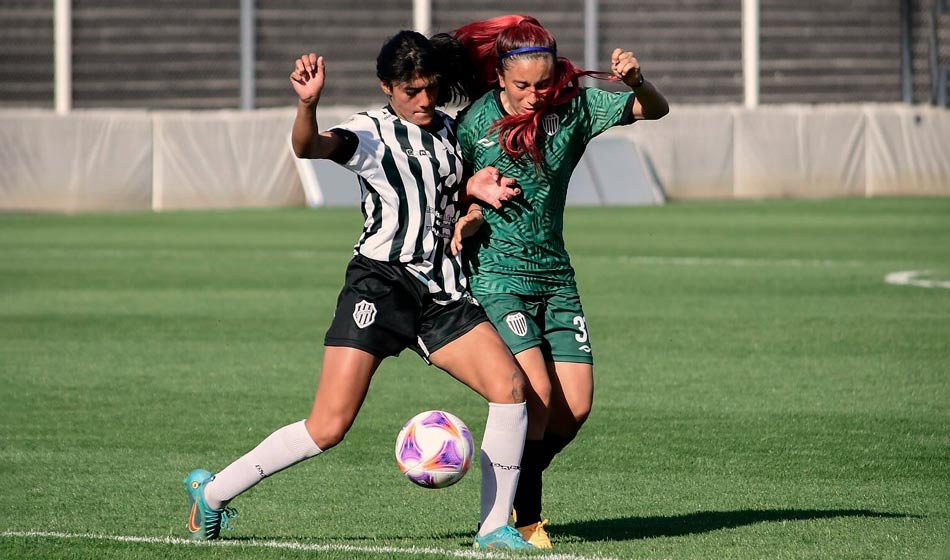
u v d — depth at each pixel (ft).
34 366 110.73
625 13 351.87
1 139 279.49
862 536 61.11
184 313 143.13
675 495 70.23
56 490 70.95
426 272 56.13
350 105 343.26
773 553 58.03
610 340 124.36
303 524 64.54
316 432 56.24
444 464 55.21
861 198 323.98
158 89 333.62
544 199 60.39
